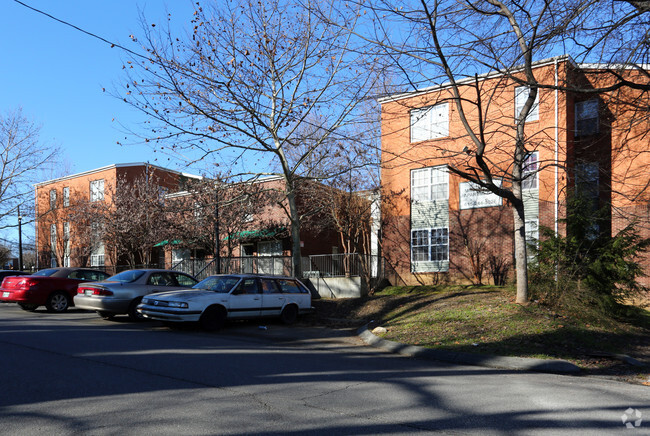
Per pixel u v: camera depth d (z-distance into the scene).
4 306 18.95
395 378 7.07
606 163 17.19
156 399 5.54
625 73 12.88
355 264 20.75
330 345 10.88
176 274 14.86
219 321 12.37
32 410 5.08
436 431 4.63
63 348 8.59
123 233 26.91
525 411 5.32
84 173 35.41
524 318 11.06
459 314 12.23
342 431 4.59
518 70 12.05
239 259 24.17
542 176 17.98
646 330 11.80
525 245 12.51
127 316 15.15
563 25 9.67
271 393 5.95
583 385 6.89
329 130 15.40
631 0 8.66
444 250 20.48
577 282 11.99
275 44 14.60
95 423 4.70
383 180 22.11
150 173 28.77
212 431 4.52
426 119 20.89
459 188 20.17
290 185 16.34
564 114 17.48
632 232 13.34
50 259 38.25
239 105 13.81
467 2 10.49
